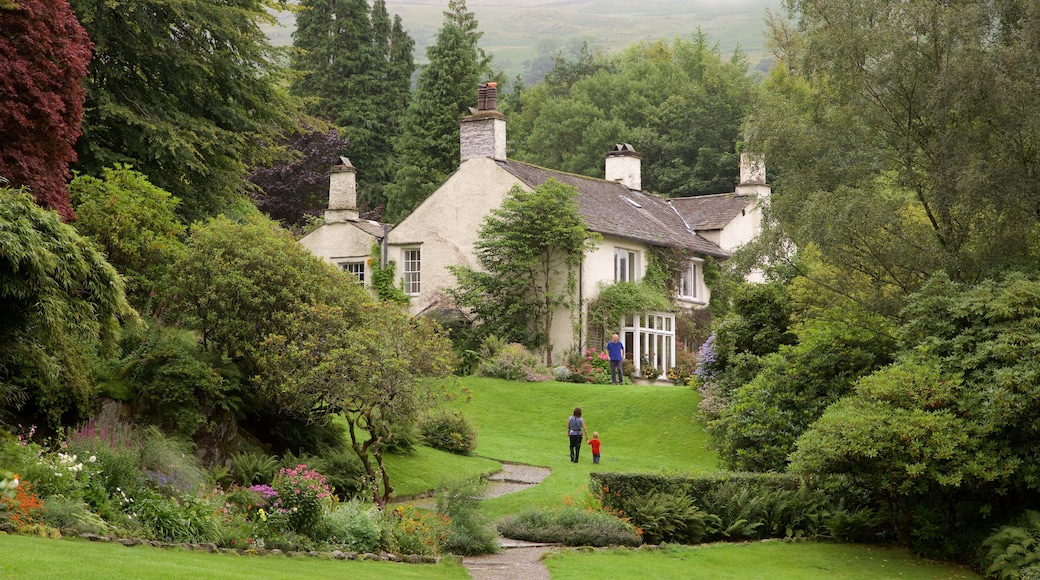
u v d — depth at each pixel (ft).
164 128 74.28
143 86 79.41
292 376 60.03
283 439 65.82
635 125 222.89
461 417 87.76
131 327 53.36
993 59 68.28
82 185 63.05
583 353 124.88
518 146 230.27
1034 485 55.42
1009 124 68.44
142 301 63.21
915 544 60.34
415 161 186.70
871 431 56.65
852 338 72.08
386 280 136.26
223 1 82.53
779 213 75.10
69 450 45.42
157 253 63.31
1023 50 68.44
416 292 136.36
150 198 65.00
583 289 126.21
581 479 77.82
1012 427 57.16
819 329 74.64
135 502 43.06
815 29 75.41
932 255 70.03
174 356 58.54
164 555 37.17
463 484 57.41
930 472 55.77
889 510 63.05
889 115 73.36
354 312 64.03
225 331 62.85
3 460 39.83
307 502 48.39
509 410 106.11
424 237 135.54
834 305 76.23
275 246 65.41
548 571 49.06
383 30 215.10
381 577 41.55
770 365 75.72
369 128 206.69
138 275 61.98
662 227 144.36
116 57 77.56
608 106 233.55
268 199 183.93
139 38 77.41
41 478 40.45
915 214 78.74
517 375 116.47
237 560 40.04
